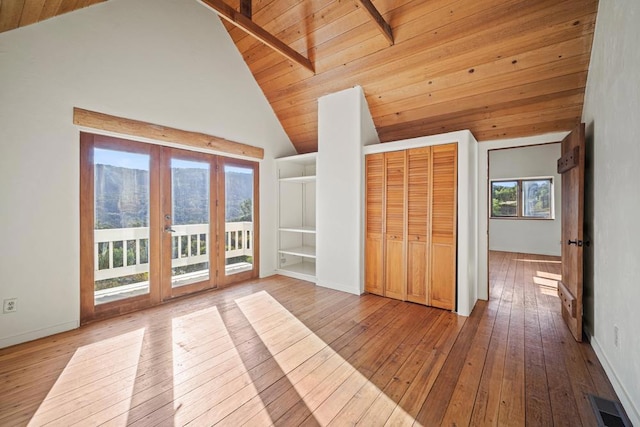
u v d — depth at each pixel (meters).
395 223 3.38
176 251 3.32
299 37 3.33
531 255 6.47
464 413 1.54
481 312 3.00
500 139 3.36
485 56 2.70
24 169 2.28
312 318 2.82
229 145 3.79
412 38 2.84
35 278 2.34
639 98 1.49
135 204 2.97
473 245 3.28
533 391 1.72
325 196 3.86
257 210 4.27
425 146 3.14
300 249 4.72
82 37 2.55
